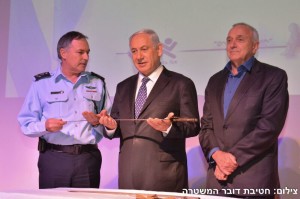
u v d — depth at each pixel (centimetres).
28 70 387
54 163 286
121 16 365
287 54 319
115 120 269
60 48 295
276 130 241
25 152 387
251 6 329
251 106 248
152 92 268
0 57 395
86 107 295
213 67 338
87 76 303
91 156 291
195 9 344
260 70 256
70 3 379
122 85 287
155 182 257
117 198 191
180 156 266
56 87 296
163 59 352
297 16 317
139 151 261
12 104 390
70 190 222
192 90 267
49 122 270
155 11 355
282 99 245
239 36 259
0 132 392
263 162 244
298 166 316
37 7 388
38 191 215
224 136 253
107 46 368
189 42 345
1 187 391
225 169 242
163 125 241
